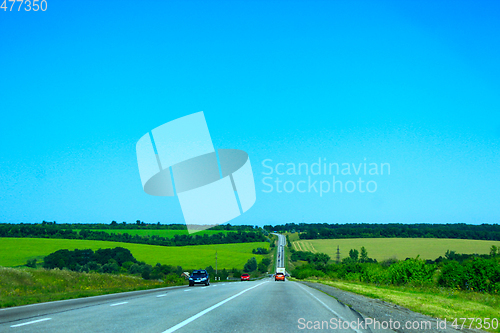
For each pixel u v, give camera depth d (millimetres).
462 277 27422
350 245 166500
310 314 13430
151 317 11875
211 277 89250
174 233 160375
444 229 164625
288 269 146375
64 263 102062
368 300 19703
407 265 34938
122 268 102812
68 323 10469
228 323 10867
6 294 21047
